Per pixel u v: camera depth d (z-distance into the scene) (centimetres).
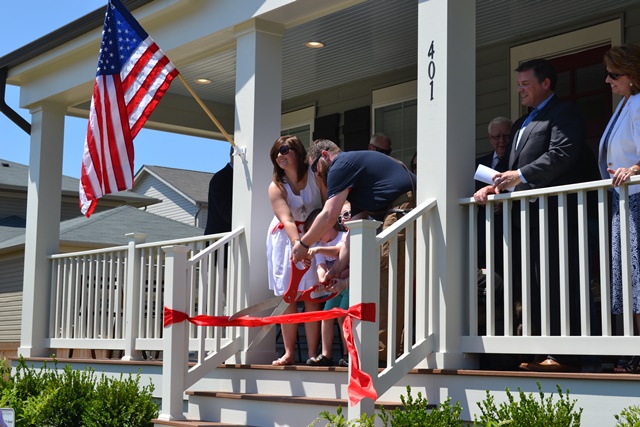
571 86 852
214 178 864
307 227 648
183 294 654
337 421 490
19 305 1565
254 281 724
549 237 574
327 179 594
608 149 529
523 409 459
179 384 646
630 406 445
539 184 544
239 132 756
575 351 500
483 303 602
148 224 1803
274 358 709
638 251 493
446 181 570
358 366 507
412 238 556
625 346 479
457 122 581
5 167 2419
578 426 454
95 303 896
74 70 960
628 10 803
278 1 722
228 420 641
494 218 611
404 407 519
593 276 579
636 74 512
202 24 804
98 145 750
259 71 749
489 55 917
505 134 652
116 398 716
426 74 593
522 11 826
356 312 513
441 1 590
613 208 515
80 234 1608
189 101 1152
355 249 518
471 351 553
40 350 984
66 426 733
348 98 1074
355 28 879
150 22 866
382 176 591
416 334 564
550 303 568
